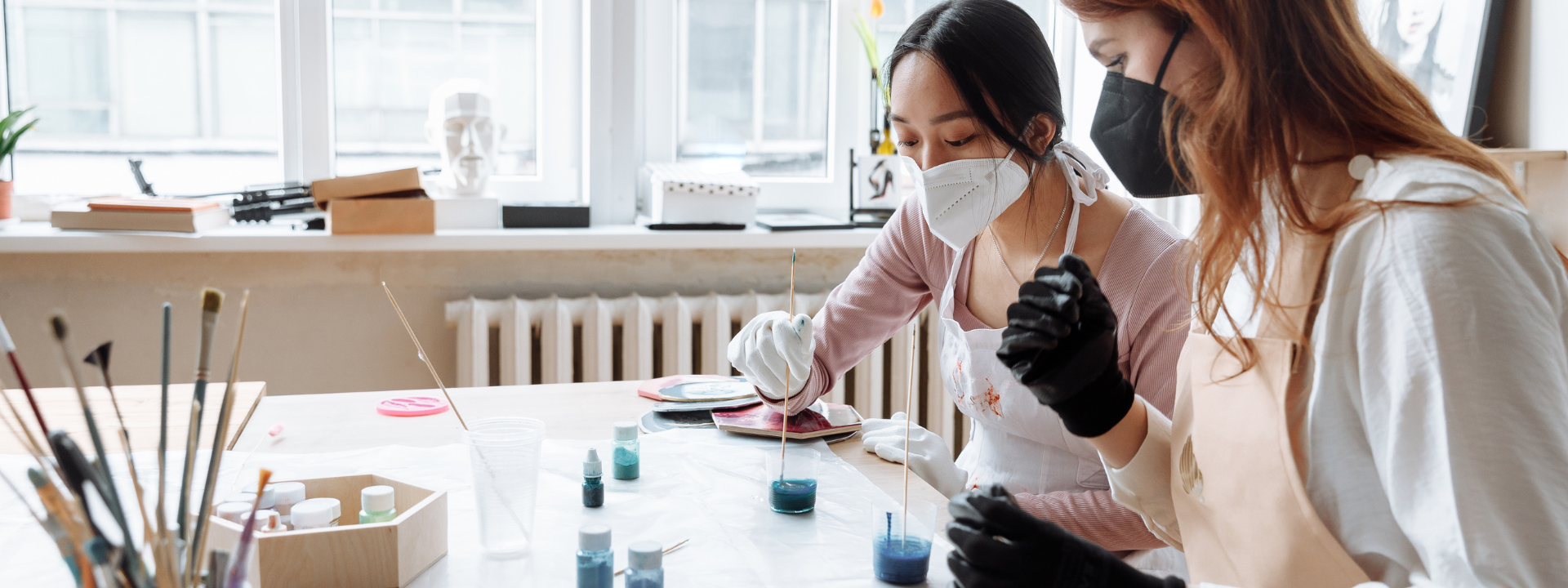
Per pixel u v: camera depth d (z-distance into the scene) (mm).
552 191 2488
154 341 2223
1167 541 995
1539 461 591
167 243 2029
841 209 2664
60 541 583
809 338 1312
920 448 1312
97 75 2207
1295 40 696
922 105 1189
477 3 2365
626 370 2354
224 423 659
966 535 695
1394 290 642
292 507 924
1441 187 649
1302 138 724
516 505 947
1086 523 1281
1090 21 812
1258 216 722
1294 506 737
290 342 2299
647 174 2496
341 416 1426
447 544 964
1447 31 1938
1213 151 716
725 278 2521
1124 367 1298
